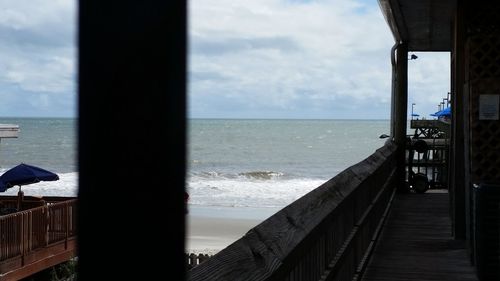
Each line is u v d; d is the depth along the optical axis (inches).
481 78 280.7
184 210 53.1
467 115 279.9
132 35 50.7
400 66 502.0
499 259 210.8
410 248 287.4
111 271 51.3
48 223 570.6
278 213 99.3
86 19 50.8
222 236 992.9
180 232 52.9
